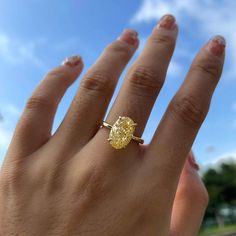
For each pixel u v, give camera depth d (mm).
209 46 115
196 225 123
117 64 115
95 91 112
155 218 105
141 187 106
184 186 129
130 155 108
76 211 105
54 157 109
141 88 111
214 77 113
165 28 116
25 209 107
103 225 104
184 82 114
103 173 106
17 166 111
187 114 109
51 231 105
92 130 111
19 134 115
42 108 117
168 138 109
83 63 125
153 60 113
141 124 110
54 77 121
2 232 109
